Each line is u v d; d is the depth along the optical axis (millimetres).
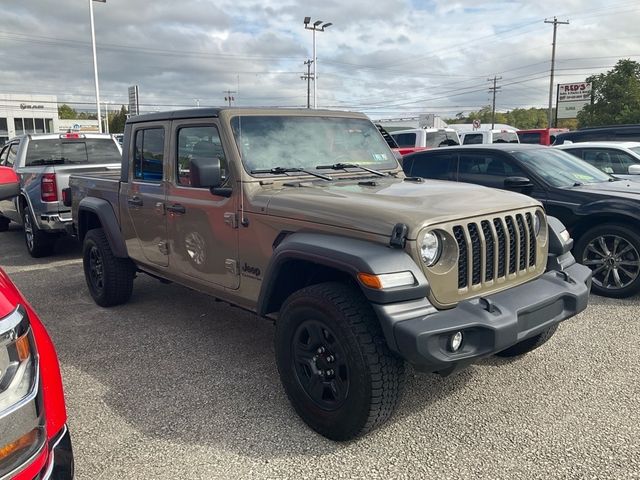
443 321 2852
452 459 3004
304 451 3109
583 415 3443
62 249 9469
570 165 6898
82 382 4047
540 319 3283
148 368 4273
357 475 2881
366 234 3023
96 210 5531
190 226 4293
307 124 4332
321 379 3199
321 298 3078
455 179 7277
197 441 3230
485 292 3248
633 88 36438
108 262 5562
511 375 4027
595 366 4152
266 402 3695
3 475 1770
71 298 6262
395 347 2803
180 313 5613
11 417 1791
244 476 2889
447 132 19562
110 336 4984
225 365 4309
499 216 3328
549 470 2887
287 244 3297
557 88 47094
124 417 3521
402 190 3662
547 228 3764
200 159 3609
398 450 3100
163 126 4555
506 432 3266
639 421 3355
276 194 3633
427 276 2938
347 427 3057
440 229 2994
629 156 8820
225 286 4047
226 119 3938
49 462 1991
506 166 6797
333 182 3992
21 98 62406
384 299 2791
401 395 3041
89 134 9727
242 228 3781
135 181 4988
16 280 7219
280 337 3379
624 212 5668
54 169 8031
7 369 1800
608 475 2834
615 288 5840
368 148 4621
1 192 2867
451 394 3752
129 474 2920
